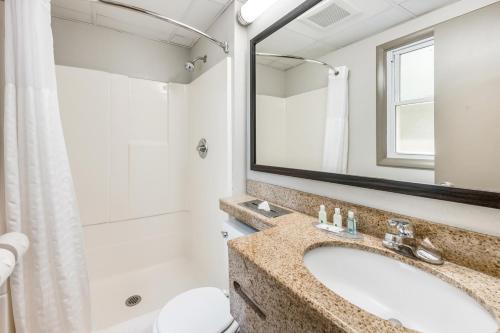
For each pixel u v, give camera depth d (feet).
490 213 2.00
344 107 3.09
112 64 6.27
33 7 3.11
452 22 2.11
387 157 2.65
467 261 2.07
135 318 4.50
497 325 1.51
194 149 6.51
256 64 4.65
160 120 6.68
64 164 3.44
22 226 3.10
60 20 5.68
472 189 2.04
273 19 4.27
